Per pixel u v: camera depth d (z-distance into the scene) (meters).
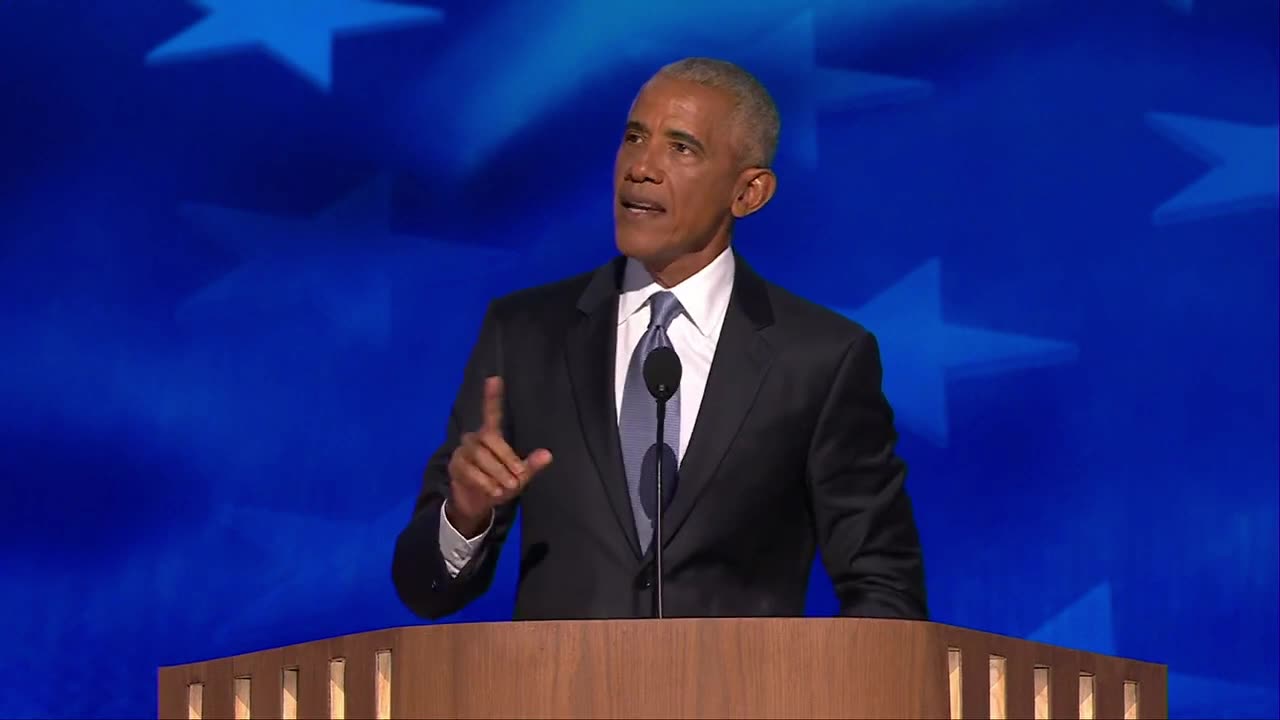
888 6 16.62
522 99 16.72
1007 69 16.55
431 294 16.61
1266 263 16.28
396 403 16.52
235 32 16.64
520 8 16.75
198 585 16.25
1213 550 16.14
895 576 9.51
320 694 7.74
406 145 16.67
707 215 9.70
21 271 16.36
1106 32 16.48
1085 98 16.47
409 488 16.47
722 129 9.72
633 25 16.73
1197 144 16.39
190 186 16.53
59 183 16.45
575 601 9.20
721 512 9.32
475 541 8.73
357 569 16.38
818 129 16.61
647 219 9.64
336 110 16.67
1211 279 16.31
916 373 16.44
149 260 16.45
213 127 16.59
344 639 7.69
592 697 7.11
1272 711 15.98
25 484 16.20
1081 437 16.30
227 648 16.22
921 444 16.41
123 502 16.27
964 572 16.30
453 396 16.53
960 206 16.50
